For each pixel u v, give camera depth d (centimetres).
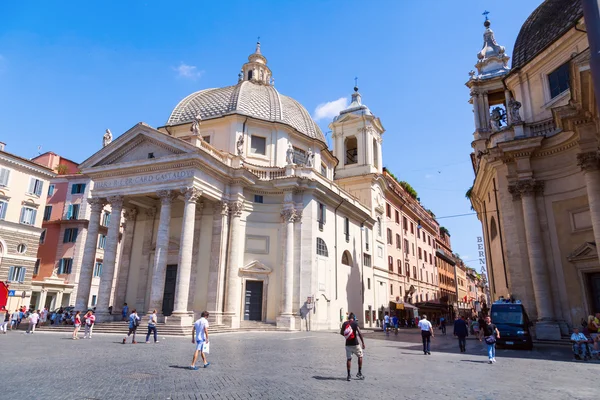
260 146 3066
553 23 2323
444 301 5888
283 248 2694
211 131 3033
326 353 1412
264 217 2792
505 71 2942
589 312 1864
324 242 2939
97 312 2369
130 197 2723
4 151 3106
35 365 1041
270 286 2669
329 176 3706
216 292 2448
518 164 2155
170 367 1041
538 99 2308
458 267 7856
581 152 1814
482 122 2930
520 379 929
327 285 2897
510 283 2148
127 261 2845
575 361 1278
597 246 1741
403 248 4697
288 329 2478
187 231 2283
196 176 2392
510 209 2208
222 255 2528
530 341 1639
